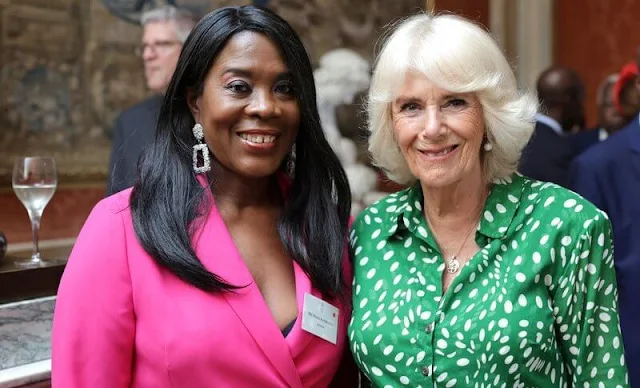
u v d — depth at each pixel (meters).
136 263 1.69
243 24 1.74
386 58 1.79
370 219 1.97
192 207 1.75
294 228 1.87
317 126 1.84
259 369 1.68
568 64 7.42
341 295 1.87
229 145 1.76
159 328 1.65
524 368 1.69
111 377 1.65
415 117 1.77
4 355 2.03
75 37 5.00
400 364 1.75
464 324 1.71
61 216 4.46
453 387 1.71
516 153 1.82
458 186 1.80
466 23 1.76
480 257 1.75
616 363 1.70
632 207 2.76
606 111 4.30
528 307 1.69
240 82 1.72
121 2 5.17
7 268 2.12
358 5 6.05
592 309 1.70
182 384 1.64
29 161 2.25
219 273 1.71
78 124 5.01
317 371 1.78
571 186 2.95
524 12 7.30
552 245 1.72
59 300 1.67
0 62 4.70
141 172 1.79
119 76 5.19
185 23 3.53
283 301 1.80
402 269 1.85
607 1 7.18
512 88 1.78
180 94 1.80
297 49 1.77
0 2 4.68
